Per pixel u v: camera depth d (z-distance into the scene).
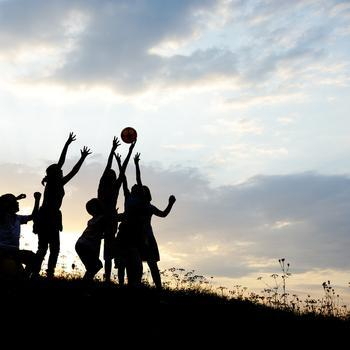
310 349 6.50
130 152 7.50
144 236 7.10
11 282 6.39
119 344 5.40
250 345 6.20
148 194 7.45
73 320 5.71
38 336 5.23
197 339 6.00
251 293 8.53
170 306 6.91
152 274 7.49
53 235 6.96
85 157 7.23
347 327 7.62
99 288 7.02
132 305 6.56
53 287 6.64
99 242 7.11
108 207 7.25
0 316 5.48
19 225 6.89
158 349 5.50
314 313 8.23
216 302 7.73
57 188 7.04
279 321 7.37
